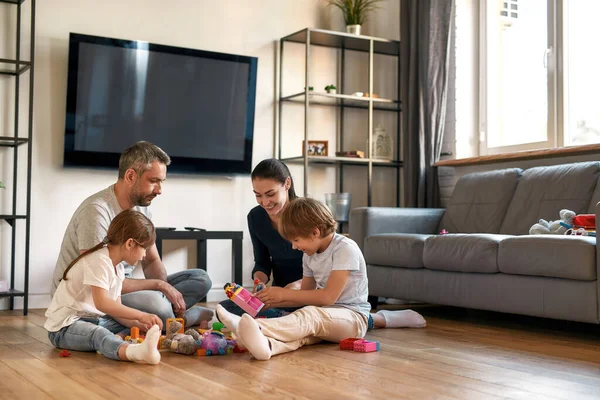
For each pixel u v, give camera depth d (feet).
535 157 13.85
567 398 5.58
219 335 7.88
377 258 13.00
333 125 17.28
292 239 8.29
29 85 13.33
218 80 15.58
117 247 7.74
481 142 16.08
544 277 9.88
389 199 17.81
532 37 14.90
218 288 15.66
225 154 15.69
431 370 6.75
